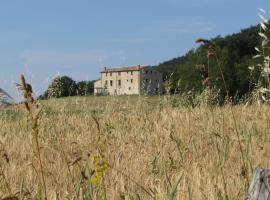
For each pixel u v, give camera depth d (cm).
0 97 379
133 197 609
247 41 8662
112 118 1360
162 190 599
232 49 8425
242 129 1090
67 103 1443
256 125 1173
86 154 569
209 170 743
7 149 927
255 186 468
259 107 1340
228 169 771
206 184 652
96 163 451
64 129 1226
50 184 661
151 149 971
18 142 990
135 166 777
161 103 1574
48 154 876
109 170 716
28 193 565
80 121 1325
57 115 1347
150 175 728
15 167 744
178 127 1227
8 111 1262
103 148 584
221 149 877
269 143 990
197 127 1171
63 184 659
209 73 595
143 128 1254
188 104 1516
